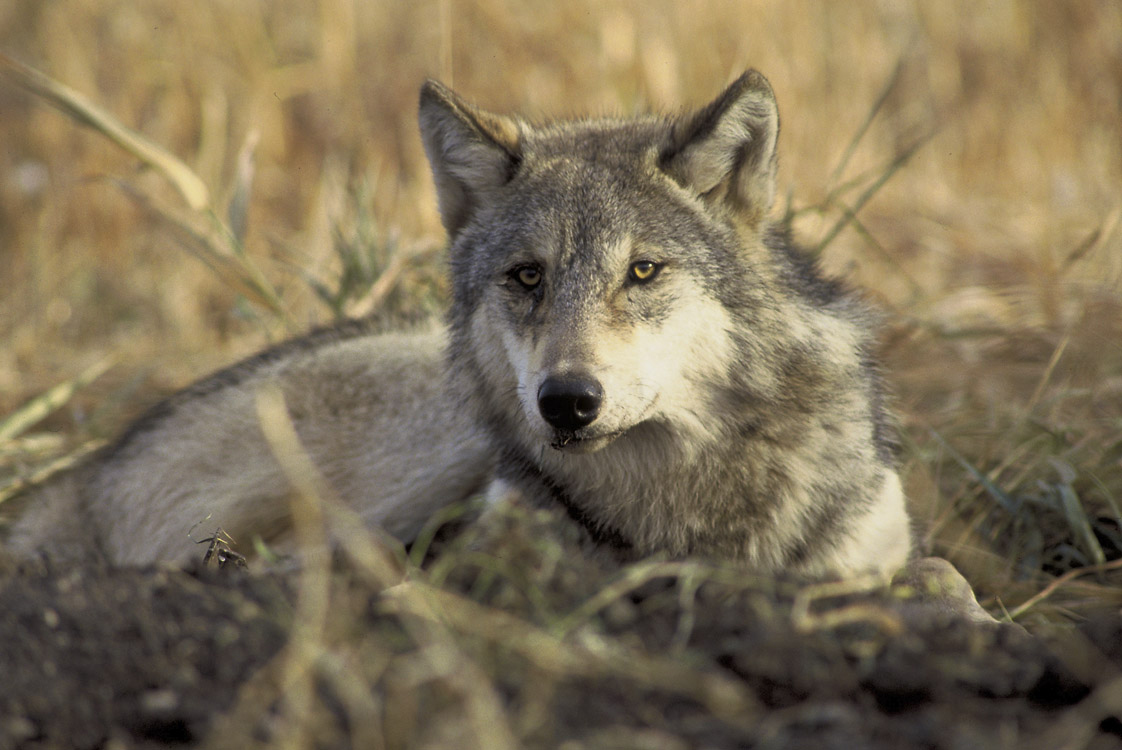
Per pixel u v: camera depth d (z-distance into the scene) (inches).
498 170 322.7
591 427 266.7
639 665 183.9
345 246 521.7
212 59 782.5
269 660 193.8
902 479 369.1
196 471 382.0
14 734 178.4
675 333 284.0
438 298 471.8
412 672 180.9
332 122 772.0
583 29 716.0
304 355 397.4
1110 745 173.2
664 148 305.3
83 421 472.7
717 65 669.9
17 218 739.4
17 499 417.1
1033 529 352.8
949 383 452.1
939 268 596.7
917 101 799.7
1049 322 480.7
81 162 741.3
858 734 171.3
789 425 299.3
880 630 199.5
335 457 379.2
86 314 676.1
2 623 207.3
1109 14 815.1
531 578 220.1
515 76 716.7
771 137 302.5
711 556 302.2
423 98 329.7
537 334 282.8
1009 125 787.4
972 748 166.4
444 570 232.7
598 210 292.8
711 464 298.8
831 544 300.2
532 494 316.2
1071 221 636.1
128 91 756.0
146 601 216.4
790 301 304.8
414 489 374.3
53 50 754.2
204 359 563.8
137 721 181.2
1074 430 391.9
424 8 802.2
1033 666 189.6
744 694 182.5
